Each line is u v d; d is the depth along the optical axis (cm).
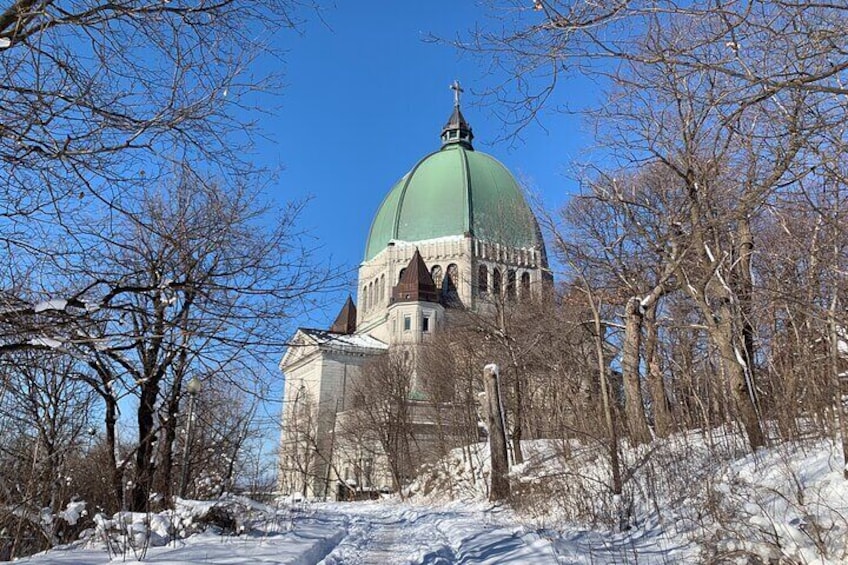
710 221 1223
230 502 1288
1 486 1101
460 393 3916
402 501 3450
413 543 1370
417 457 4606
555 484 1659
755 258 1424
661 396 2072
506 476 2012
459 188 7825
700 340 2355
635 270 2128
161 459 1616
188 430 1588
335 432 5491
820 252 964
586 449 1939
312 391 6469
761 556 733
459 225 7569
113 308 826
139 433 1475
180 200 1144
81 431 1458
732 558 764
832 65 614
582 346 2730
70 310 830
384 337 7206
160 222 1048
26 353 893
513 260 3453
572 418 2303
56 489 1214
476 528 1492
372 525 1894
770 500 909
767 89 611
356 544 1344
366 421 4794
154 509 1478
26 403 1247
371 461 5088
